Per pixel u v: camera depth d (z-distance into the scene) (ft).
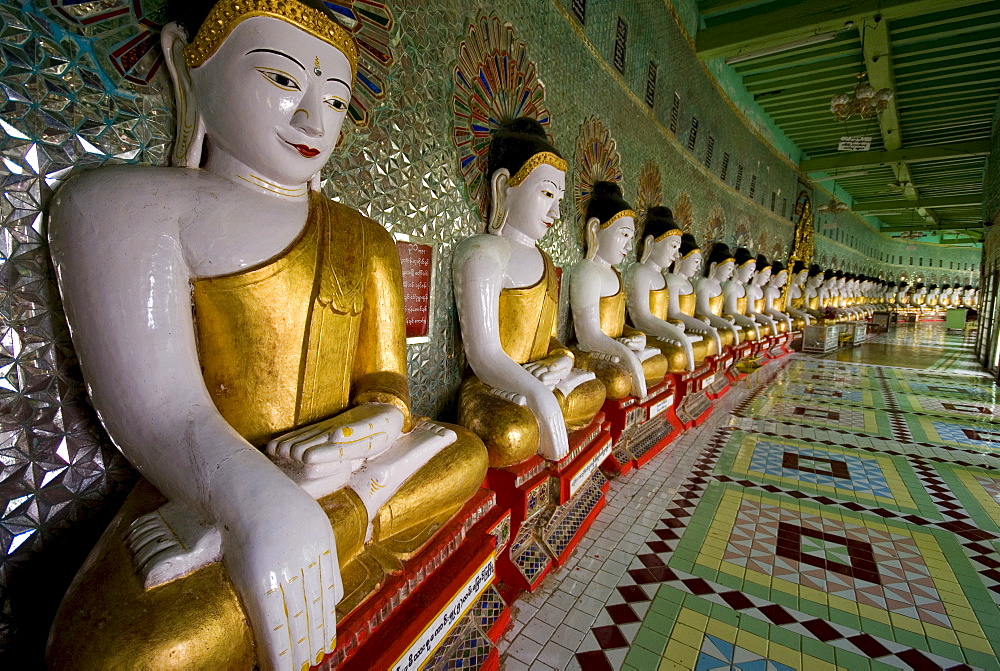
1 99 3.93
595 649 6.69
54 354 4.31
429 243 8.25
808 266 42.06
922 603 7.82
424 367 8.38
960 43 25.29
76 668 2.88
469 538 5.97
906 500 11.68
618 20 14.35
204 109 4.49
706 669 6.39
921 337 53.21
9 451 4.12
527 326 8.85
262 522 3.25
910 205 61.41
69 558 4.48
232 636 3.19
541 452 7.63
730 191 26.89
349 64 4.84
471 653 5.80
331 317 4.79
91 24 4.36
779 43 23.04
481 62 9.09
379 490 4.66
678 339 14.87
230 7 4.17
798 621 7.34
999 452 15.02
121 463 4.77
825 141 39.22
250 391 4.46
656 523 10.22
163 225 3.89
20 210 4.07
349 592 4.34
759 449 15.02
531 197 8.74
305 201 5.01
